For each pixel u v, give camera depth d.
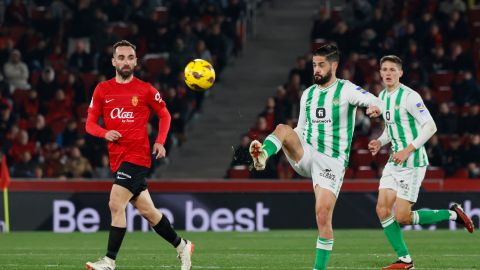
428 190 50.34
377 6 67.94
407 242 40.97
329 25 65.19
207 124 64.44
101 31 66.62
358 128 57.25
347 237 44.25
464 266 29.61
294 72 60.75
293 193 50.34
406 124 29.64
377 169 55.31
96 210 49.53
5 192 49.12
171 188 50.03
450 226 51.22
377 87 57.06
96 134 25.20
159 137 25.73
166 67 62.47
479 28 66.38
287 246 38.72
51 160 56.12
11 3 70.44
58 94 61.91
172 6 69.25
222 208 50.06
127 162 25.34
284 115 57.66
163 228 25.84
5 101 59.91
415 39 63.88
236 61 69.31
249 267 28.95
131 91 25.52
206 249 37.06
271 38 72.00
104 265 25.05
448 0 68.19
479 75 63.84
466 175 54.41
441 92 61.19
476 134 56.47
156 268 28.53
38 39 68.62
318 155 24.36
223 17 68.12
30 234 47.12
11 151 57.47
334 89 24.36
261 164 23.11
